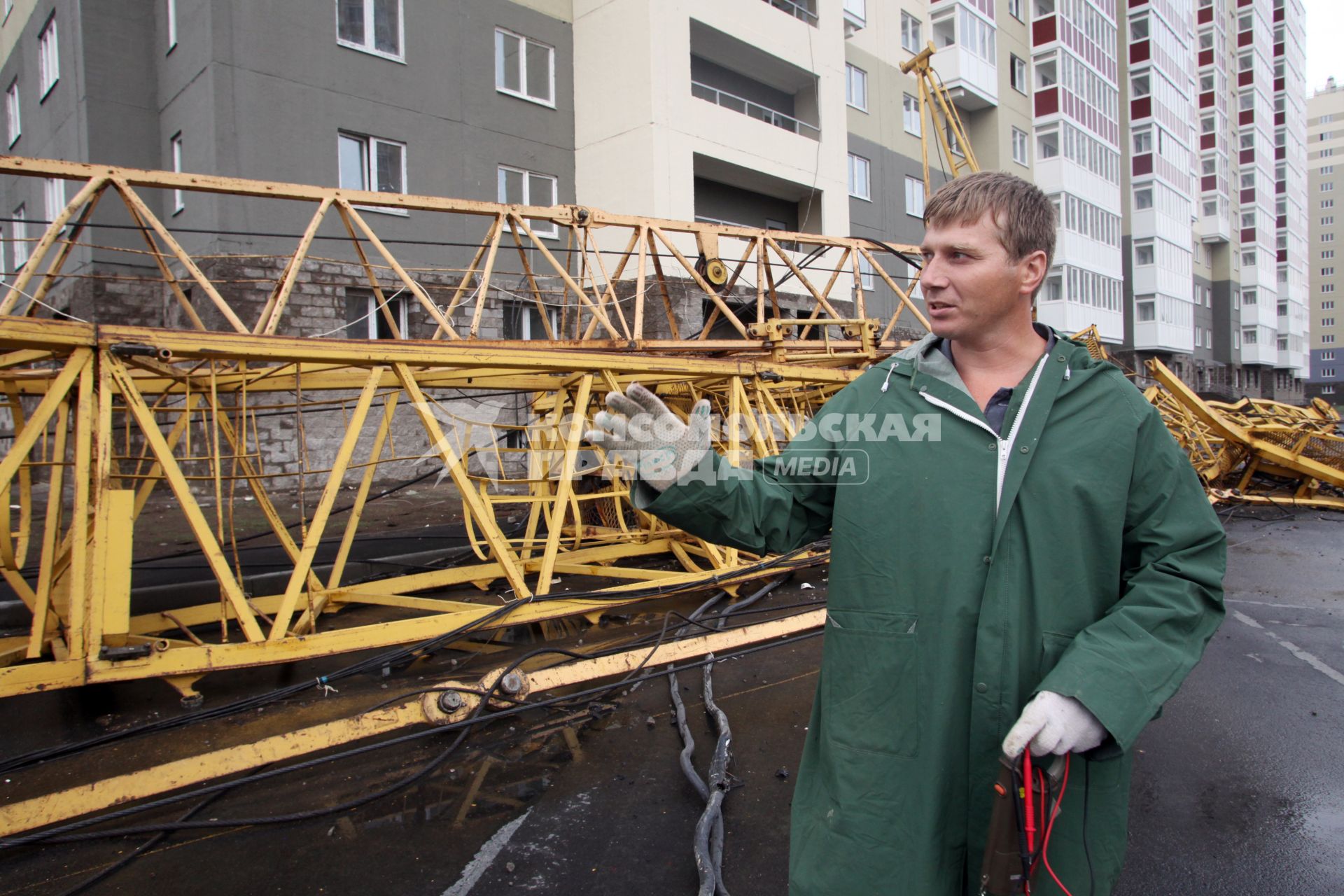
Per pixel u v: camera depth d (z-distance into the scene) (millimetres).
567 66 15711
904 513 1466
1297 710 4293
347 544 5668
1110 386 1441
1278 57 54219
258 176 11492
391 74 12969
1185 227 36719
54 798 2949
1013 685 1379
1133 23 33719
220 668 3830
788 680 4570
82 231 12031
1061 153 27156
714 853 2764
